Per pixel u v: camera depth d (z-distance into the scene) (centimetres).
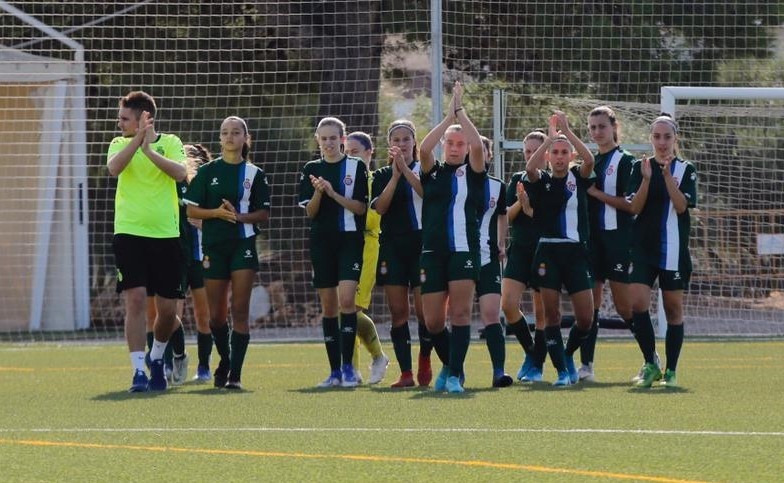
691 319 5694
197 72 5669
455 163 2764
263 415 2316
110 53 5731
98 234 6128
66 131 5653
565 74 5888
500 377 2947
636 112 5612
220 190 2970
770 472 1630
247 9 5756
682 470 1648
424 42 5872
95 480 1619
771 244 5709
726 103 5962
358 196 3017
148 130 2831
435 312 2795
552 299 3000
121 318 6181
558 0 5856
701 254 5769
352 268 3017
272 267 6097
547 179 3005
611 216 3172
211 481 1603
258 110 5934
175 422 2217
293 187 6031
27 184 5753
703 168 5816
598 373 3406
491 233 2944
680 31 5962
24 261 5806
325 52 5809
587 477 1600
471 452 1817
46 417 2319
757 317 5706
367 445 1900
